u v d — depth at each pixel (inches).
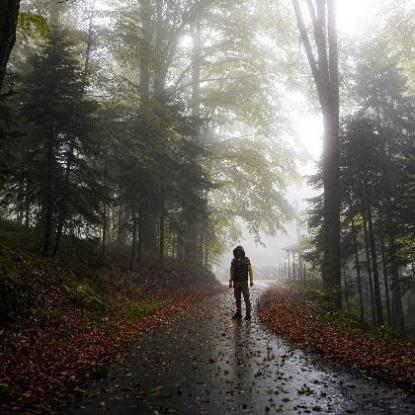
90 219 605.0
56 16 919.0
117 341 355.9
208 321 495.8
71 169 592.4
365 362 277.9
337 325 437.7
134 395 219.6
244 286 520.7
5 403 196.4
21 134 373.1
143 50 860.0
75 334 363.9
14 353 278.7
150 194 820.0
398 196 868.6
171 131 821.9
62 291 471.5
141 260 951.0
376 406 201.6
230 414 193.6
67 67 587.2
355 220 1004.6
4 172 399.5
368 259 971.9
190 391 227.0
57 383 231.0
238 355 312.0
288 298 762.2
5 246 493.0
